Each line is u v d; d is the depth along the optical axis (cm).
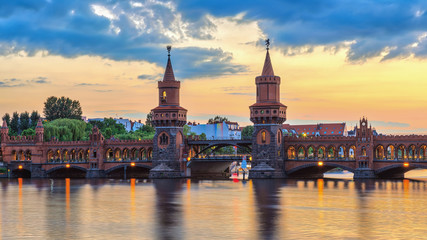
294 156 17525
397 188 12281
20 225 7025
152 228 6756
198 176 18875
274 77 16700
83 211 8350
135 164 18300
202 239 6075
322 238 6091
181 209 8556
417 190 11719
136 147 18500
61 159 19412
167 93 17825
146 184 14362
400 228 6694
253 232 6462
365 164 15600
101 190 12300
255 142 16762
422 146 15562
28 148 19675
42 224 7094
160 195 10912
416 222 7150
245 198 10200
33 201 9856
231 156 18375
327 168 17425
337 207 8719
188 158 17888
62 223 7162
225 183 14538
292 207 8738
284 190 11919
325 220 7331
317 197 10294
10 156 19988
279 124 16762
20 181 16475
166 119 17625
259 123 16725
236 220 7356
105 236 6278
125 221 7312
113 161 18562
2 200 10056
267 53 16988
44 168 19488
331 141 16325
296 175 17312
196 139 18388
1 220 7444
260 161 16675
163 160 17725
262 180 15700
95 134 18750
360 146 15650
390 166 15200
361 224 6988
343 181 14950
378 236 6194
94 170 18488
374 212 8088
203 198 10244
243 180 15762
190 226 6894
